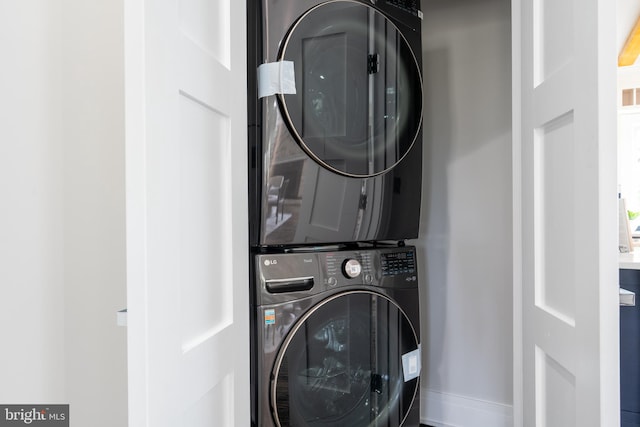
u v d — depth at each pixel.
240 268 1.05
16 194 0.99
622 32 3.06
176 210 0.74
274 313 1.25
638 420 1.84
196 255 0.85
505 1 2.05
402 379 1.52
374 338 1.45
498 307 2.04
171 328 0.72
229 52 1.01
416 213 1.62
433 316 2.20
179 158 0.76
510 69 2.03
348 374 1.38
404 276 1.56
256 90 1.25
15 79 0.98
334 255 1.39
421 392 2.21
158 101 0.68
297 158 1.29
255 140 1.24
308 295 1.31
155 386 0.67
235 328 1.02
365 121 1.45
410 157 1.60
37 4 1.03
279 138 1.26
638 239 3.19
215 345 0.91
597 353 0.86
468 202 2.12
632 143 3.33
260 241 1.24
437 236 2.20
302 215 1.31
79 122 1.11
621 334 1.87
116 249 1.18
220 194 0.97
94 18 1.15
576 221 0.94
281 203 1.27
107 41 1.17
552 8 1.09
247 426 1.08
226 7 1.00
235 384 1.02
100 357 1.15
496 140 2.06
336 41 1.38
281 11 1.26
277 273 1.26
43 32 1.04
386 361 1.48
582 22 0.91
